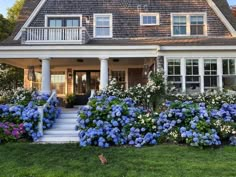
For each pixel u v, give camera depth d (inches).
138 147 324.8
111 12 681.6
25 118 376.8
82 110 364.8
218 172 231.5
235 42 561.3
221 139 335.0
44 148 324.2
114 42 596.7
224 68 538.9
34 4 730.2
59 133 398.9
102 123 339.3
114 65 737.0
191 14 677.3
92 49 533.0
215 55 537.6
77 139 378.3
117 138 335.0
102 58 536.7
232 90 526.9
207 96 478.6
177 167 246.2
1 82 927.7
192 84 538.6
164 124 344.8
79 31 577.6
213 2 681.6
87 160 272.8
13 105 401.1
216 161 263.7
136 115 363.6
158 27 675.4
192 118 340.2
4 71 942.4
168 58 538.6
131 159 272.4
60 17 679.7
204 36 668.7
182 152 296.0
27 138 376.5
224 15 700.0
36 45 528.4
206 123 326.3
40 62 661.3
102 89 496.1
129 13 682.2
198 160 267.6
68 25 679.1
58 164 260.4
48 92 510.6
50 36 578.9
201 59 538.3
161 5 685.9
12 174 231.9
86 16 679.7
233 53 537.6
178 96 481.7
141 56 539.5
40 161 271.0
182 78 535.8
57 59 625.9
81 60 641.6
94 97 402.6
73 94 700.7
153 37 670.5
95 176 224.7
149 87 467.5
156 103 464.4
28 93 490.3
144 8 684.1
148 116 357.1
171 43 556.7
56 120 443.8
